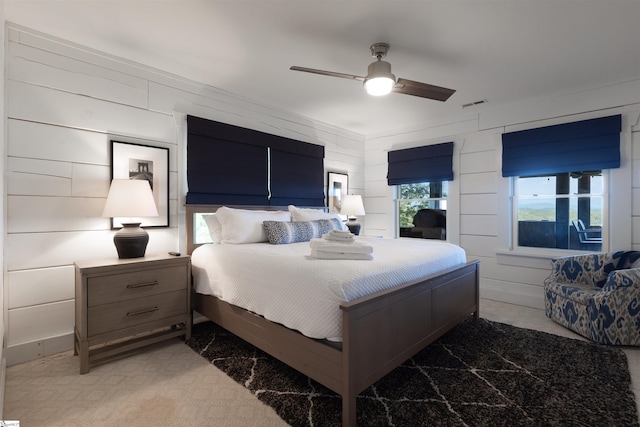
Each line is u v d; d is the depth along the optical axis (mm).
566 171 3336
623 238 3037
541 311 3342
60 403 1728
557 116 3395
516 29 2182
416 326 2021
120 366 2148
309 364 1697
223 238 2928
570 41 2334
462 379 1958
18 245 2197
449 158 4188
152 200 2506
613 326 2443
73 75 2420
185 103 3047
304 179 4172
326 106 3822
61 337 2361
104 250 2568
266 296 1971
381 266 1901
